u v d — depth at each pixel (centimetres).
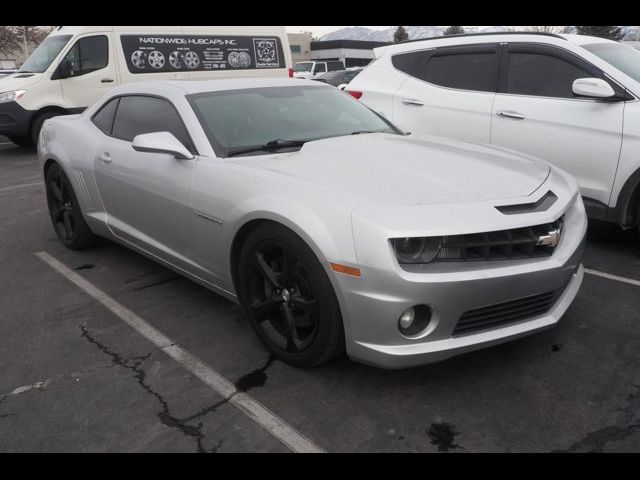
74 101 987
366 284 227
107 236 423
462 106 496
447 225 229
